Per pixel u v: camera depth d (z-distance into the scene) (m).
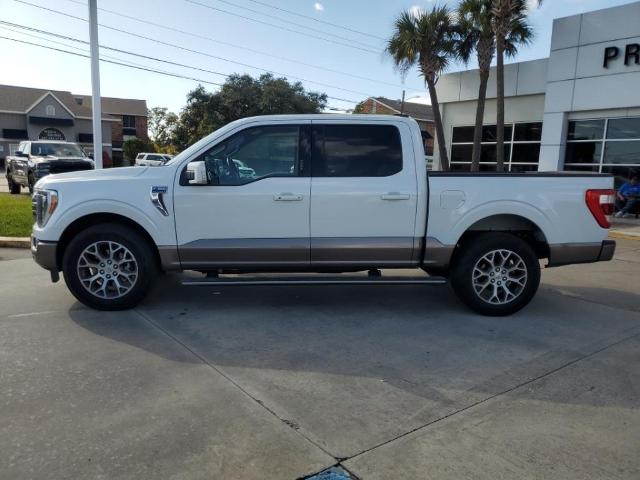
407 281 5.46
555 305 6.09
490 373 4.10
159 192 5.22
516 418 3.40
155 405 3.48
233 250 5.31
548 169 16.66
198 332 4.91
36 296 6.02
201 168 4.98
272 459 2.90
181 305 5.76
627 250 10.34
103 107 63.00
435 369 4.16
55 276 5.49
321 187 5.29
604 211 5.50
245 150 5.38
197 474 2.76
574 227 5.48
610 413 3.48
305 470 2.81
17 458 2.86
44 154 18.33
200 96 48.44
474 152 17.30
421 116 56.19
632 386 3.90
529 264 5.46
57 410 3.39
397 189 5.33
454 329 5.14
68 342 4.60
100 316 5.32
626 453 3.01
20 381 3.81
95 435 3.11
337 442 3.08
